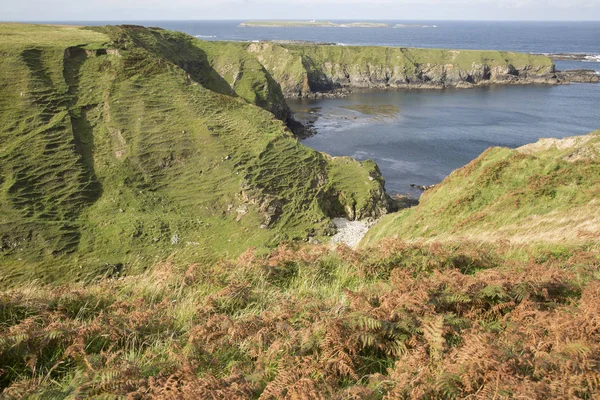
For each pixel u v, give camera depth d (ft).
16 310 27.27
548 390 16.88
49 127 158.92
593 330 21.26
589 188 70.23
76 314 28.66
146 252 130.11
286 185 169.07
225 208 156.87
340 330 22.29
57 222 134.00
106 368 20.61
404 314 23.79
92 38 215.72
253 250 40.60
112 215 143.84
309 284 34.14
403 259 36.01
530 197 74.08
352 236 155.84
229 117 192.34
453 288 27.27
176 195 160.04
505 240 44.39
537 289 27.25
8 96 166.61
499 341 20.77
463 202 84.48
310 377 19.97
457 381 18.10
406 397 17.80
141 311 27.91
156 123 178.81
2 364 21.98
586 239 42.55
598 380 17.61
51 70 183.93
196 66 309.83
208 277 34.37
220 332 24.30
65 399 19.15
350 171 185.88
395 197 192.95
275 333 24.07
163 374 20.76
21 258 121.70
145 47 259.60
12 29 223.30
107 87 186.70
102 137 169.99
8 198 134.51
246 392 18.88
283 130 198.29
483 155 97.25
